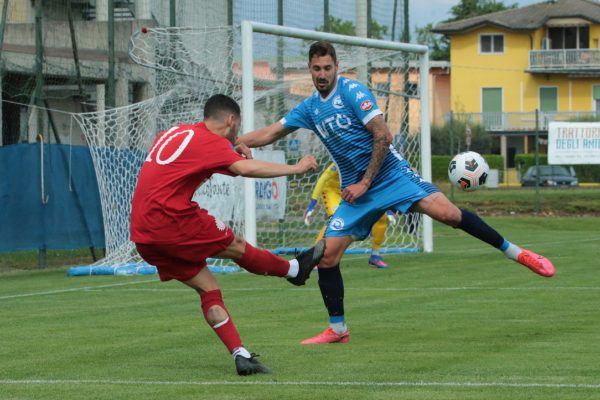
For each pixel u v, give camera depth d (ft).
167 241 36.45
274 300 63.98
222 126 37.63
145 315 57.47
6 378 36.68
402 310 56.80
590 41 350.84
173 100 100.73
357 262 93.45
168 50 97.96
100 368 38.78
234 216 91.35
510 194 204.44
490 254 100.37
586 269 81.25
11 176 91.61
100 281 82.48
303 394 32.27
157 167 36.76
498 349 41.73
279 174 36.55
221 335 36.94
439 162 295.07
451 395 31.73
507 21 351.87
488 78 354.74
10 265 101.86
